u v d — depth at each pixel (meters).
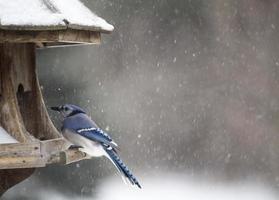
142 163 16.88
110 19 16.83
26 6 7.06
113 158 7.50
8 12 6.97
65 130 7.58
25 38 7.07
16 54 7.64
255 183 16.77
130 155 16.95
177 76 17.19
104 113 16.77
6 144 6.96
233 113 17.36
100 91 16.64
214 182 16.83
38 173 15.43
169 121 17.11
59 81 16.28
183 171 16.92
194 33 17.27
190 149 17.14
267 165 16.98
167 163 16.95
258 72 17.44
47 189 15.41
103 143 7.54
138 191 15.85
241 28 17.47
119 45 16.80
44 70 16.20
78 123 7.58
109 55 16.67
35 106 8.02
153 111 17.08
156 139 17.00
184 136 17.22
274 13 17.45
